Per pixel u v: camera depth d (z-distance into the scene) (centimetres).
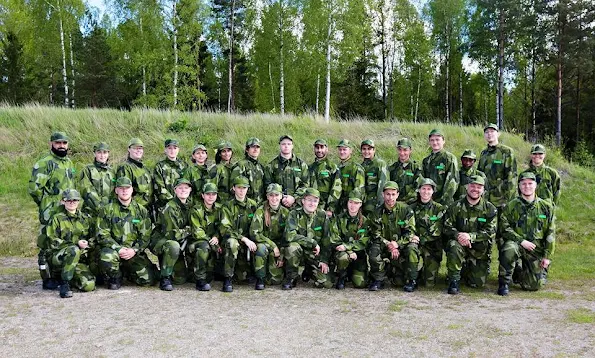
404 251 670
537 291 657
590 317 538
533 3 2639
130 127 1408
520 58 3139
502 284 640
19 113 1437
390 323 520
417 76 3281
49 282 664
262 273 675
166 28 2442
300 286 698
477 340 467
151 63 2419
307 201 687
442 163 778
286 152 789
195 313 554
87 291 648
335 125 1437
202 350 441
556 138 2636
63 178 714
